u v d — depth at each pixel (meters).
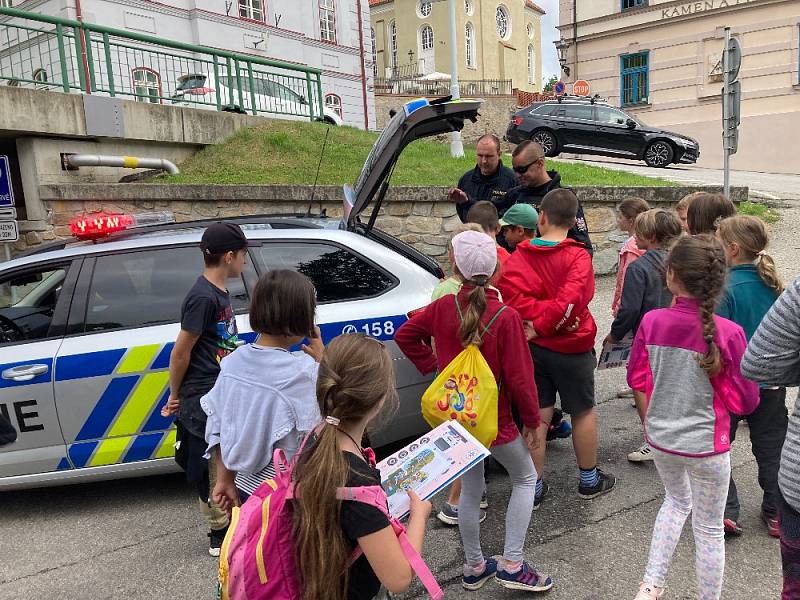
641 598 2.62
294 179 10.34
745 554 3.09
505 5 43.59
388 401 1.83
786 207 12.40
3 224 6.89
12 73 10.43
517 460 2.83
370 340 1.75
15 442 3.71
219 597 1.71
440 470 1.99
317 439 1.66
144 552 3.46
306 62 22.42
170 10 18.34
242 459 2.30
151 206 8.48
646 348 2.60
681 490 2.62
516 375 2.66
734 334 2.42
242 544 1.64
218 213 8.60
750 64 22.53
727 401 2.43
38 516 3.94
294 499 1.60
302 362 2.33
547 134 17.98
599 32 25.67
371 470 1.67
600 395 5.31
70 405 3.71
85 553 3.48
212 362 3.05
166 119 10.88
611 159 22.16
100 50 16.25
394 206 8.55
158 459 3.82
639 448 4.30
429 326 2.96
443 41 40.66
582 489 3.66
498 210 4.81
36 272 3.89
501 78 43.44
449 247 2.84
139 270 3.92
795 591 1.95
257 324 2.29
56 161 9.60
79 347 3.72
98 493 4.21
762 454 3.20
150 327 3.81
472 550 2.88
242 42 20.20
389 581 1.57
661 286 3.62
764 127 22.48
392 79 33.12
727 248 3.11
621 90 25.67
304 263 4.00
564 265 3.26
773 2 21.66
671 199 9.80
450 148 14.27
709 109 23.44
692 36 23.53
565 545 3.26
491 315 2.67
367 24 25.02
